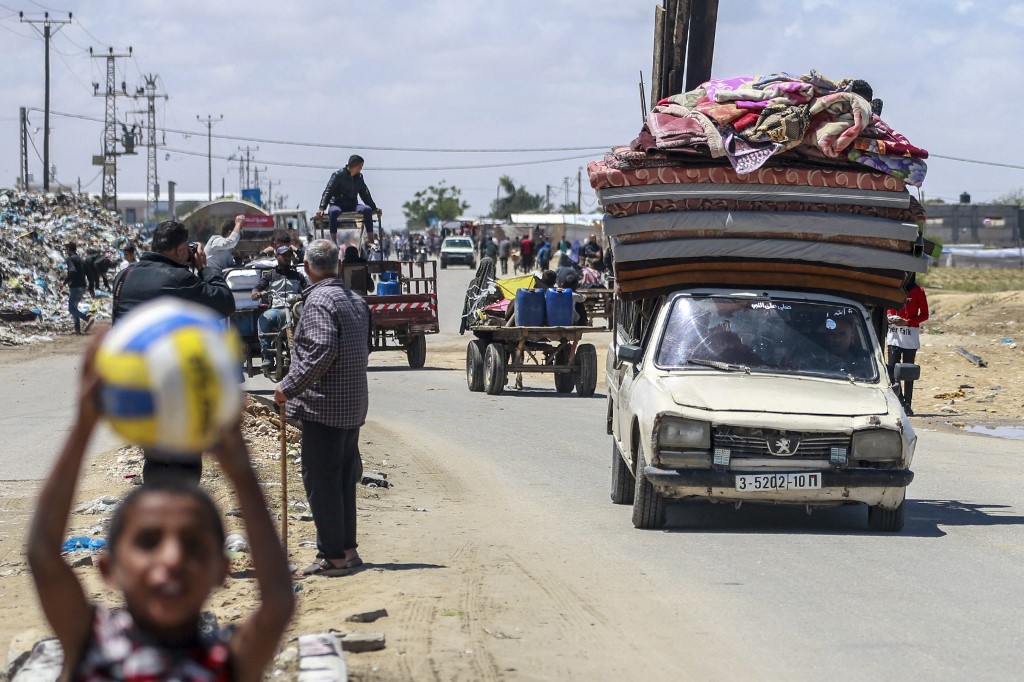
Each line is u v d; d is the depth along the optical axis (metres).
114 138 126.69
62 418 26.03
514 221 156.75
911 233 16.50
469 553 13.60
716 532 15.11
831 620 10.76
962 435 26.73
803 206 16.52
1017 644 10.02
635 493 15.30
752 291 16.78
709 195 16.44
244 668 3.92
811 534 15.02
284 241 36.75
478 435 25.25
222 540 3.74
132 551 3.62
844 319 16.44
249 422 22.16
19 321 53.50
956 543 14.47
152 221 137.00
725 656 9.63
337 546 12.27
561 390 35.56
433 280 41.72
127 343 3.34
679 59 21.31
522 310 33.72
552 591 11.74
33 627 10.36
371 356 47.72
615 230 16.47
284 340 31.83
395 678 8.84
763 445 14.44
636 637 10.15
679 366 15.89
